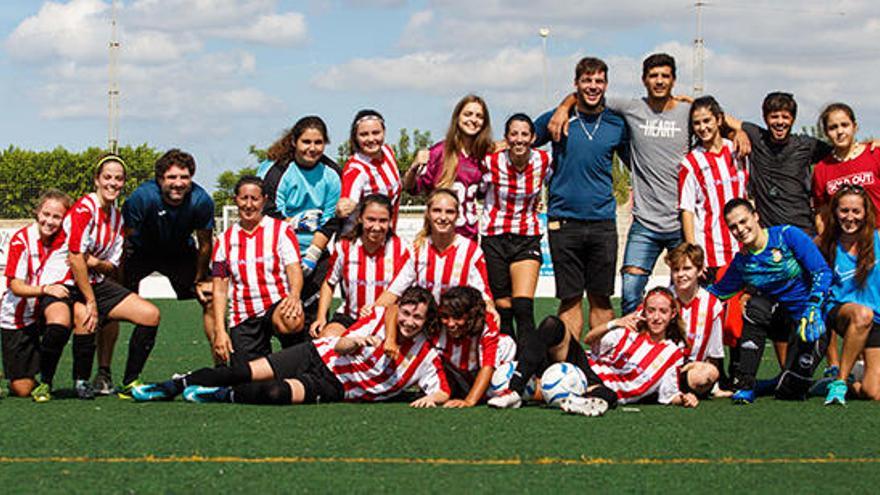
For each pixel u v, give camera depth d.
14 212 45.12
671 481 4.07
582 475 4.15
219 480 4.05
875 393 6.37
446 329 6.07
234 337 6.78
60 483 4.00
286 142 7.23
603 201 7.38
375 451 4.59
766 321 6.27
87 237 6.37
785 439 4.94
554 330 6.06
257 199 6.65
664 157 7.38
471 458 4.45
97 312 6.51
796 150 7.26
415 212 21.59
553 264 7.51
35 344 6.49
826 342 6.45
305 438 4.88
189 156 6.88
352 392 6.14
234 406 5.95
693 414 5.72
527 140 6.81
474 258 6.34
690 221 7.16
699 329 6.38
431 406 5.94
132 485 3.97
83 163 46.03
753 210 6.32
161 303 16.75
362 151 6.98
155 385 6.19
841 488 3.98
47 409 5.85
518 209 7.01
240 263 6.69
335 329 6.38
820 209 7.27
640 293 7.48
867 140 7.20
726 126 7.36
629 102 7.43
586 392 5.98
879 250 6.32
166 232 7.03
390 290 6.33
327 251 7.23
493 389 6.05
